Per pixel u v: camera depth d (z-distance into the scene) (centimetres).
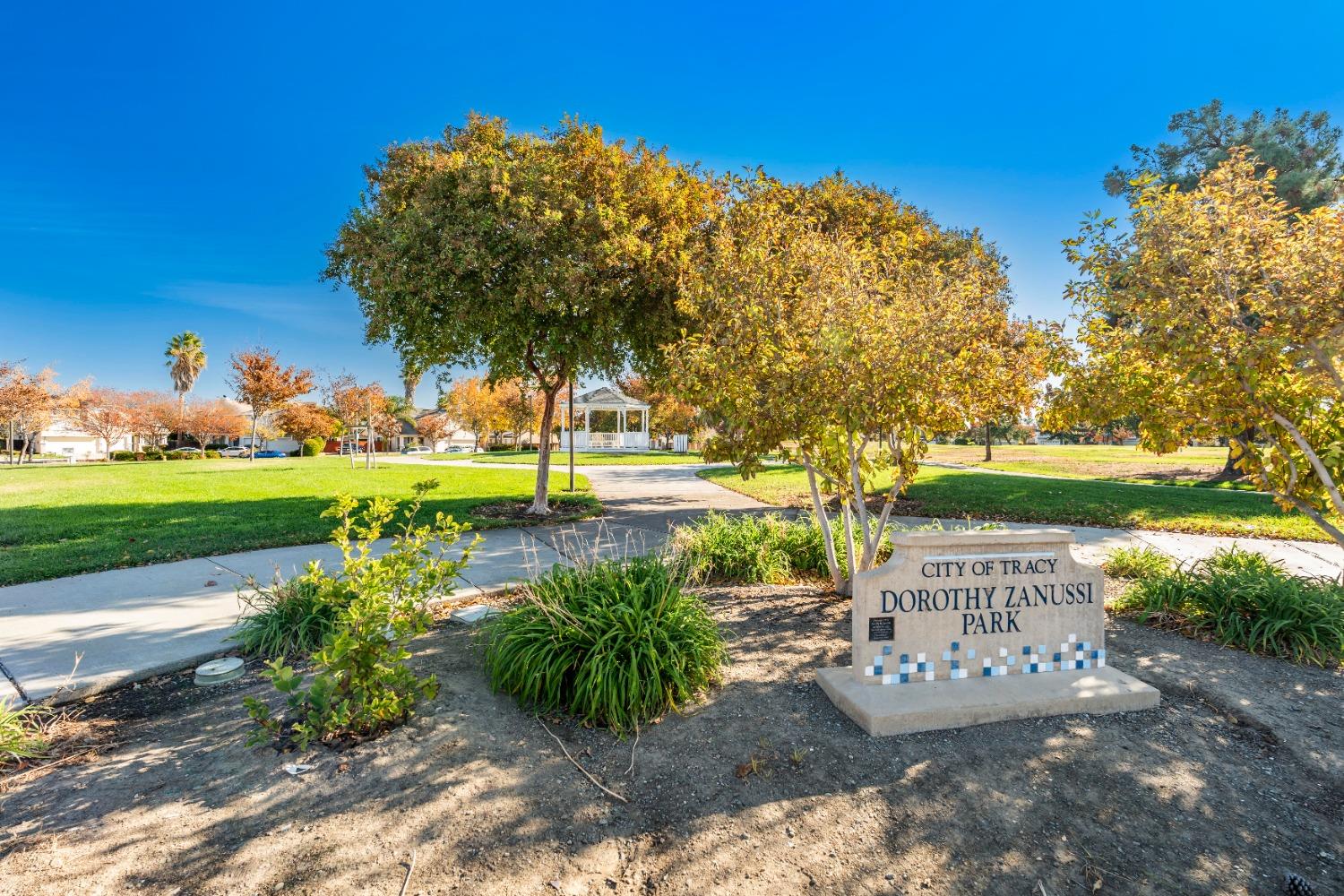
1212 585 512
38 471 2091
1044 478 1806
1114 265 468
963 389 498
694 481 1911
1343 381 421
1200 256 432
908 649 371
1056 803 278
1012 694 358
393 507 388
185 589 613
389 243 945
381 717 332
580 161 990
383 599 341
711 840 256
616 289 1018
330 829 260
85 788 289
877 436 530
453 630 505
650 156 1054
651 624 385
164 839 253
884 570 369
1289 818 270
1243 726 347
